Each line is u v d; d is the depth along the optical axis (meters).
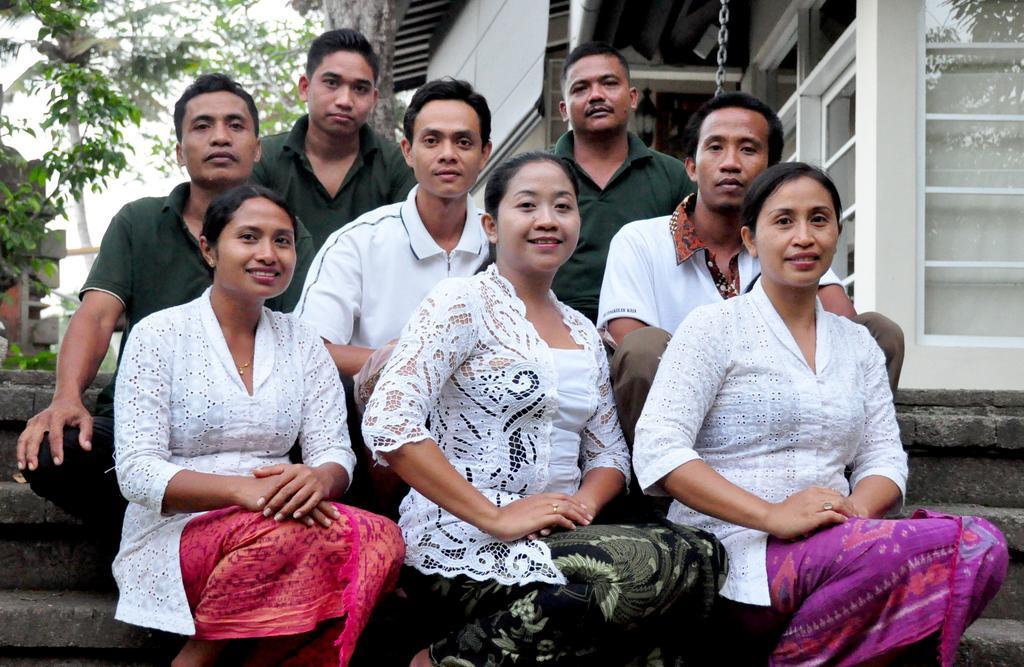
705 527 2.68
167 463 2.62
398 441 2.48
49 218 8.70
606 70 4.22
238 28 17.55
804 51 7.51
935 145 5.73
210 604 2.50
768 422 2.67
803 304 2.75
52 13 9.66
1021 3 5.75
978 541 2.36
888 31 5.71
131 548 2.66
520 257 2.74
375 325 3.43
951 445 3.47
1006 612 3.10
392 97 8.01
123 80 17.58
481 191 11.61
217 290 2.85
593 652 2.44
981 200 5.73
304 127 4.32
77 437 2.90
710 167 3.33
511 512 2.49
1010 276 5.70
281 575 2.50
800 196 2.69
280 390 2.82
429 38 12.15
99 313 3.34
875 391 2.80
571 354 2.74
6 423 3.48
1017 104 5.75
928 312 5.70
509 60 9.02
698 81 9.23
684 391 2.67
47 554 3.10
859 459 2.79
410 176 4.34
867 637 2.42
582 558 2.39
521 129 8.75
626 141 4.30
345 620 2.51
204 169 3.50
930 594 2.37
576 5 7.22
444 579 2.53
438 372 2.58
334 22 8.00
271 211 2.81
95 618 2.77
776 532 2.49
